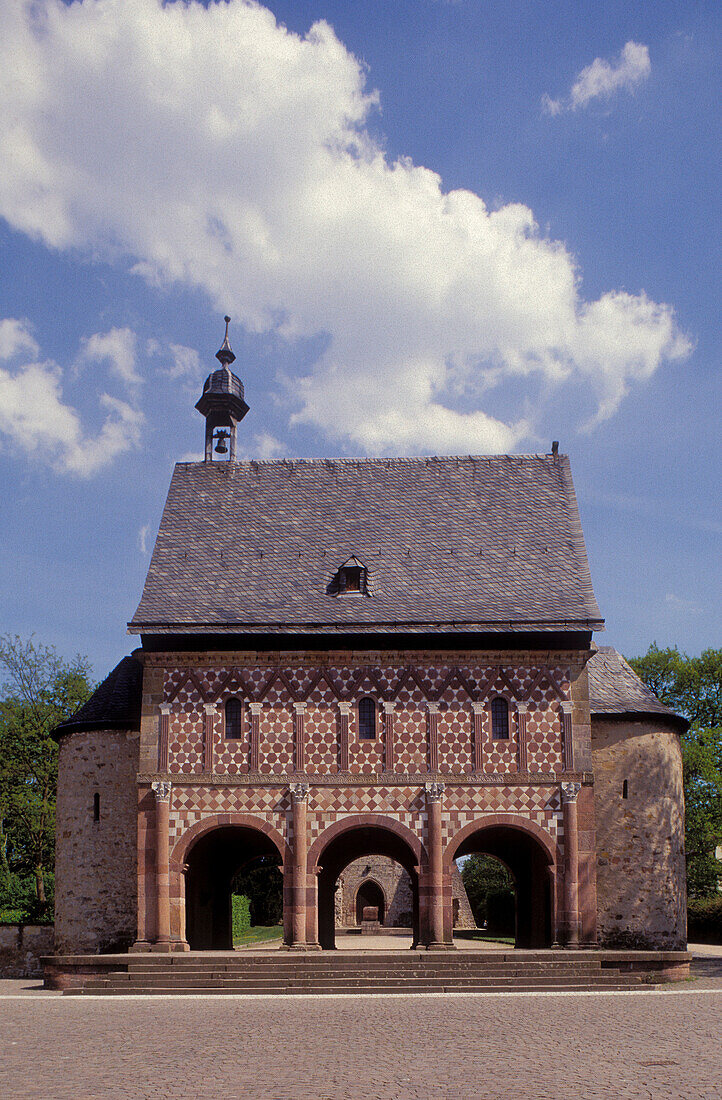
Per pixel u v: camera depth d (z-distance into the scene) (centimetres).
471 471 3778
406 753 3159
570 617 3244
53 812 5409
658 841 3316
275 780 3139
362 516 3647
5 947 3562
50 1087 1323
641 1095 1249
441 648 3225
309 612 3300
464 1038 1722
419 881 3078
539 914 3394
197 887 3388
